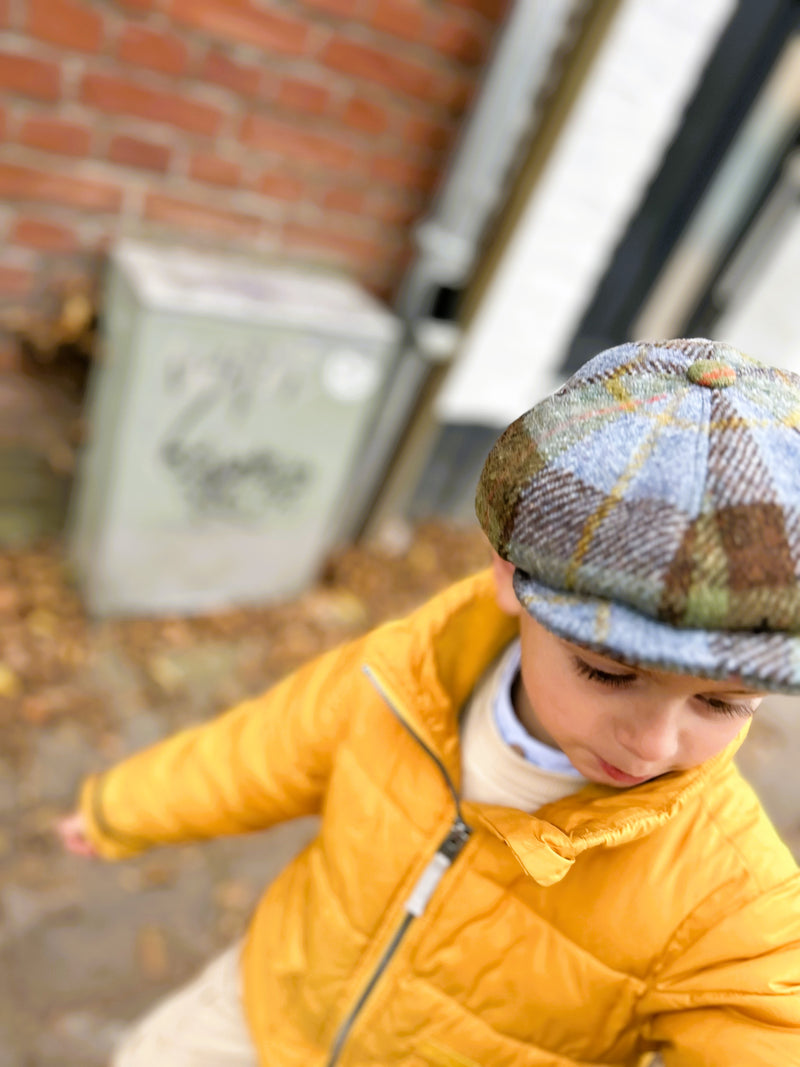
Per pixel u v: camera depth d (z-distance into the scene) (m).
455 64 2.44
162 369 2.29
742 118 3.17
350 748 0.96
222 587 2.93
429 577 3.48
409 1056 0.94
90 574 2.68
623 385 0.61
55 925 1.95
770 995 0.71
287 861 2.30
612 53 2.48
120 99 2.15
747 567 0.51
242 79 2.24
